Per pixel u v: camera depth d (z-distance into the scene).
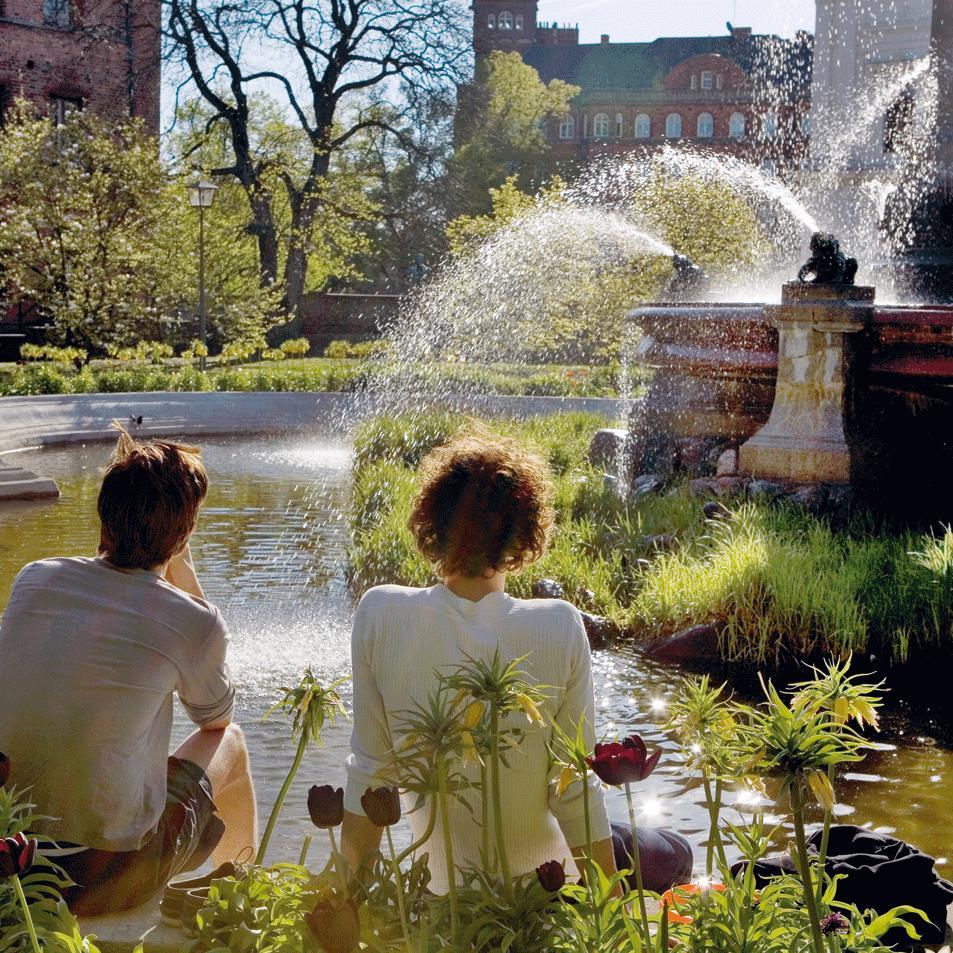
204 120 41.91
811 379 8.34
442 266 37.91
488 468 2.15
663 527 7.88
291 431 19.41
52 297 25.56
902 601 6.04
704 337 9.47
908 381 8.38
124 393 18.33
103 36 35.25
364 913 1.76
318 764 4.45
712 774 1.90
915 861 2.74
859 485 8.19
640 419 9.98
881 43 24.56
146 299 28.17
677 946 1.80
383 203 41.22
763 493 8.09
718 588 6.19
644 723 4.93
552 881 1.67
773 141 58.22
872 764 4.41
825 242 8.49
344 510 11.09
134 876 2.48
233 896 1.88
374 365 25.69
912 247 11.18
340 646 6.23
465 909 1.82
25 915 1.61
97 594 2.56
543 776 2.11
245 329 30.22
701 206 24.23
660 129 76.69
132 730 2.50
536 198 26.80
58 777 2.44
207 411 18.95
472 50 39.75
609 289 25.41
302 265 40.03
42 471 13.79
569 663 2.11
